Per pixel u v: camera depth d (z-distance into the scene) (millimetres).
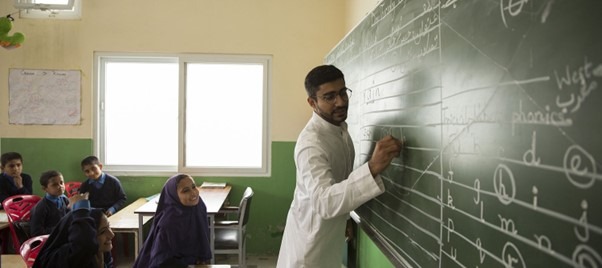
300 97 3838
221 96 3926
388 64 1516
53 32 3689
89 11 3705
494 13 775
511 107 718
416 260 1203
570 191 579
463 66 905
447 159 989
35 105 3709
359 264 2539
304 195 1504
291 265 1573
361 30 2012
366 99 1857
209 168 3869
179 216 2043
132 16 3732
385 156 1176
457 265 939
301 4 3809
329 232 1503
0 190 3182
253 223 3869
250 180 3869
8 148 3719
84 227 1686
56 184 2838
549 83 620
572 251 576
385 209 1530
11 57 3684
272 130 3844
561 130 596
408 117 1277
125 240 3691
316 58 3820
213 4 3773
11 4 3656
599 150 527
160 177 3820
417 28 1212
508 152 728
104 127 3820
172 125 3898
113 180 3596
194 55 3787
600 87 525
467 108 884
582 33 556
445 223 1004
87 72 3717
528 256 675
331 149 1474
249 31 3797
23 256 1866
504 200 743
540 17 642
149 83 3875
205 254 2137
